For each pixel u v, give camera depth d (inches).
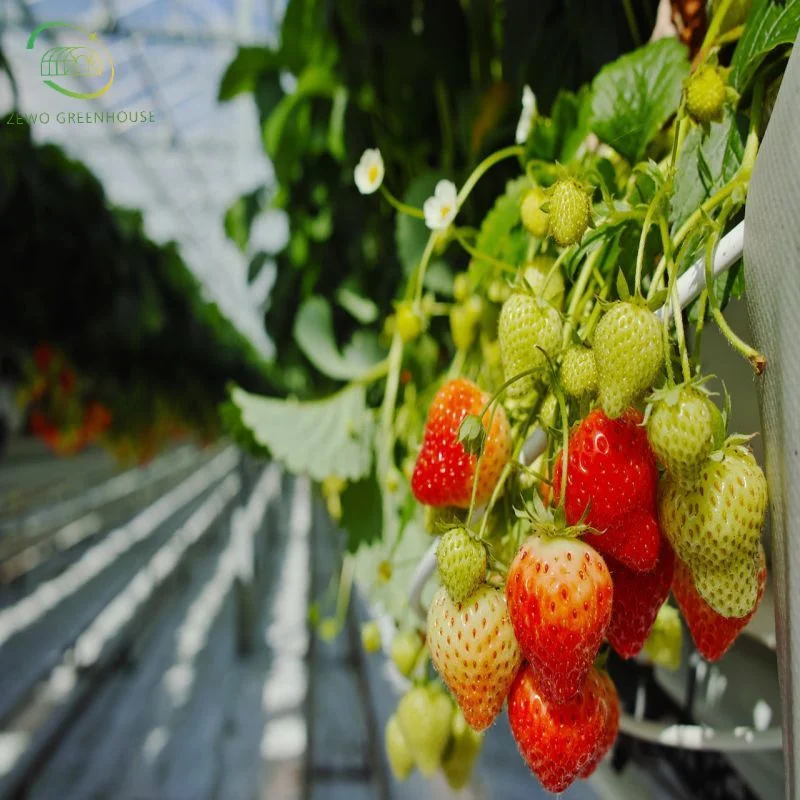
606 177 30.4
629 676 44.6
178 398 403.9
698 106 24.5
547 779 24.0
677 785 45.1
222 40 292.7
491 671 24.1
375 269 78.4
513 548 27.2
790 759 19.8
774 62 24.5
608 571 22.4
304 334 63.8
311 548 296.7
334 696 183.0
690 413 19.7
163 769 148.4
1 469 273.3
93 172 160.7
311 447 47.9
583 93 32.7
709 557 21.0
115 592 279.4
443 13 57.4
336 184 86.4
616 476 22.1
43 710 173.5
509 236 36.6
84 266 156.3
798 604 19.0
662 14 34.4
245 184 467.8
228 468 1040.8
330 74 77.0
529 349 24.2
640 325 20.4
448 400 28.9
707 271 21.0
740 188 21.9
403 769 43.4
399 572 44.2
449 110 61.7
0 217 129.0
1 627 227.3
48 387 228.1
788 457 18.9
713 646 25.3
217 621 257.9
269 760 150.8
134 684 195.6
